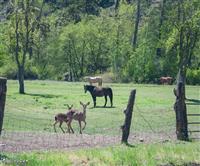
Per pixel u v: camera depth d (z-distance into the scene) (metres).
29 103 46.16
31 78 99.81
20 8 61.91
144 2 112.00
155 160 17.16
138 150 18.03
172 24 65.25
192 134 25.61
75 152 17.12
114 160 16.45
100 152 17.12
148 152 17.73
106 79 94.25
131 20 102.50
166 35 87.69
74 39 102.25
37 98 51.44
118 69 94.69
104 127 31.23
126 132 20.70
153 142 21.67
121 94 59.97
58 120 28.45
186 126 23.31
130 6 103.44
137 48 91.75
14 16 62.16
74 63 102.75
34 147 18.88
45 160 15.79
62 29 104.81
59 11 127.31
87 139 21.59
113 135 23.95
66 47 102.69
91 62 103.25
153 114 37.72
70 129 28.44
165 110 40.41
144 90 67.69
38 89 64.31
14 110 39.41
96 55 102.88
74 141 20.77
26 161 15.37
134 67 91.75
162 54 91.81
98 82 74.62
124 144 20.22
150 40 91.44
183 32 59.03
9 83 74.62
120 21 100.19
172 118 35.19
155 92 64.44
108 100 52.09
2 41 65.56
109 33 100.81
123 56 95.06
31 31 63.44
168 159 17.42
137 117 36.09
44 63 102.75
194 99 55.22
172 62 90.12
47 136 22.11
